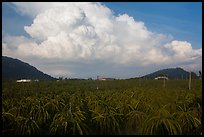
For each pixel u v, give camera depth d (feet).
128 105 53.78
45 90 96.12
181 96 61.67
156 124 40.50
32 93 80.79
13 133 42.29
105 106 54.80
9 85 91.66
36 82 128.98
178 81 123.54
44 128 47.03
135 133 44.39
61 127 42.37
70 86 123.95
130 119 46.91
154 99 54.75
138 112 46.62
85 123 48.03
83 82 147.54
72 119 42.86
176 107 48.52
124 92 75.77
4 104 51.49
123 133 44.98
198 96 57.93
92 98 69.46
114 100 64.08
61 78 161.27
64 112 45.34
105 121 45.65
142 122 45.47
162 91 67.72
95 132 45.93
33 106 50.78
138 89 79.25
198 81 114.62
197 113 44.78
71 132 42.22
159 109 43.62
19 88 87.81
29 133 41.27
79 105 58.29
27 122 42.27
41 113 48.67
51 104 55.67
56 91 95.66
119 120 49.70
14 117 43.78
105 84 136.15
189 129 42.22
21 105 52.37
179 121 41.98
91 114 53.36
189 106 52.95
